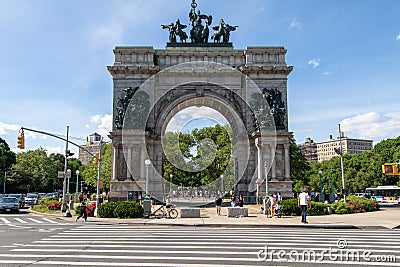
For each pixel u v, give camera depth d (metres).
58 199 59.44
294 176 77.00
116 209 36.12
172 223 29.88
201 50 55.53
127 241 19.38
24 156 133.62
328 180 119.06
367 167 113.69
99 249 16.67
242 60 55.47
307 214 37.12
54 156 163.50
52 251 16.25
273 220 31.97
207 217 35.50
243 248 16.70
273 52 54.66
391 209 49.06
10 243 18.94
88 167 126.25
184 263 13.34
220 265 12.98
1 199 49.31
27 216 41.88
